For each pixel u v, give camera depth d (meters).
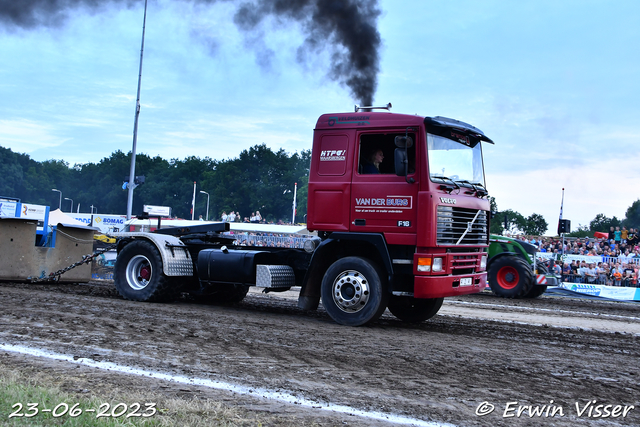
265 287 9.02
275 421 3.79
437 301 9.12
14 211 14.34
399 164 7.56
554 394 4.86
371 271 7.96
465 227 8.29
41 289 10.99
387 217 7.89
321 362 5.58
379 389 4.73
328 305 8.23
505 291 15.67
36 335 6.20
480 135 8.77
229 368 5.16
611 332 9.13
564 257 18.41
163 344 6.05
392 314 10.05
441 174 7.91
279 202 112.88
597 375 5.69
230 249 9.71
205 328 7.16
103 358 5.33
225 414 3.85
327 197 8.29
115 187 141.62
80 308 8.30
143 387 4.44
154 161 150.88
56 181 149.62
